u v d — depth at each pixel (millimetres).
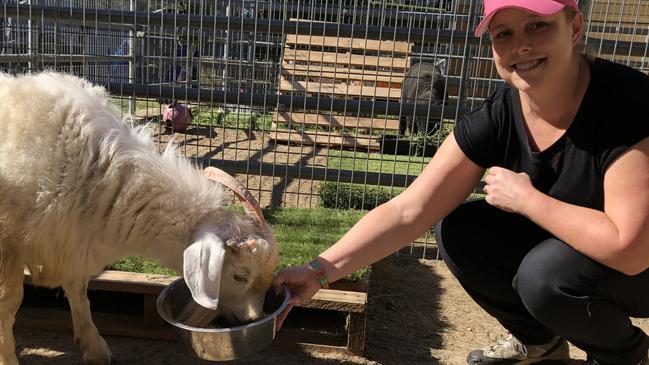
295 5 6875
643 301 2355
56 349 3172
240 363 3096
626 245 2027
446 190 2582
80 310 2979
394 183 5051
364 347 3289
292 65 8773
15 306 2734
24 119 2543
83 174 2596
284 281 2518
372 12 6281
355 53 9117
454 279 4484
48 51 6332
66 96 2641
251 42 8141
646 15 5664
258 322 2316
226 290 2602
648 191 2029
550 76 2121
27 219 2580
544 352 2803
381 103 5066
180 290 2697
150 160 2660
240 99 5230
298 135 8266
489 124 2494
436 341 3475
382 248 2570
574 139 2227
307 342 3252
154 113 9383
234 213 2641
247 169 5188
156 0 7582
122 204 2613
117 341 3271
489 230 2674
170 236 2631
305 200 5973
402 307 3932
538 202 2166
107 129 2664
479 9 4945
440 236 2762
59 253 2699
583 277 2244
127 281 3234
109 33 7586
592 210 2123
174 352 3189
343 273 2553
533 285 2324
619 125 2098
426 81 8477
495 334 3596
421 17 6145
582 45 2295
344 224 4707
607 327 2326
